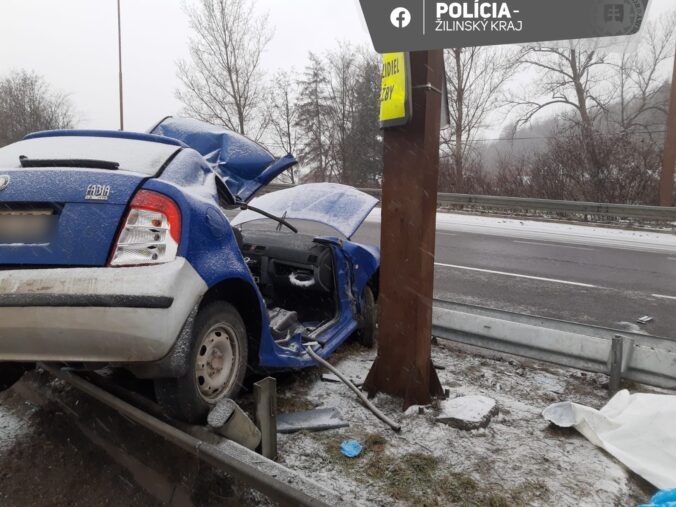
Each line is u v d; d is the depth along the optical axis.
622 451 2.46
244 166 3.58
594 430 2.62
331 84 30.42
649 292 6.91
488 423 2.79
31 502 2.15
